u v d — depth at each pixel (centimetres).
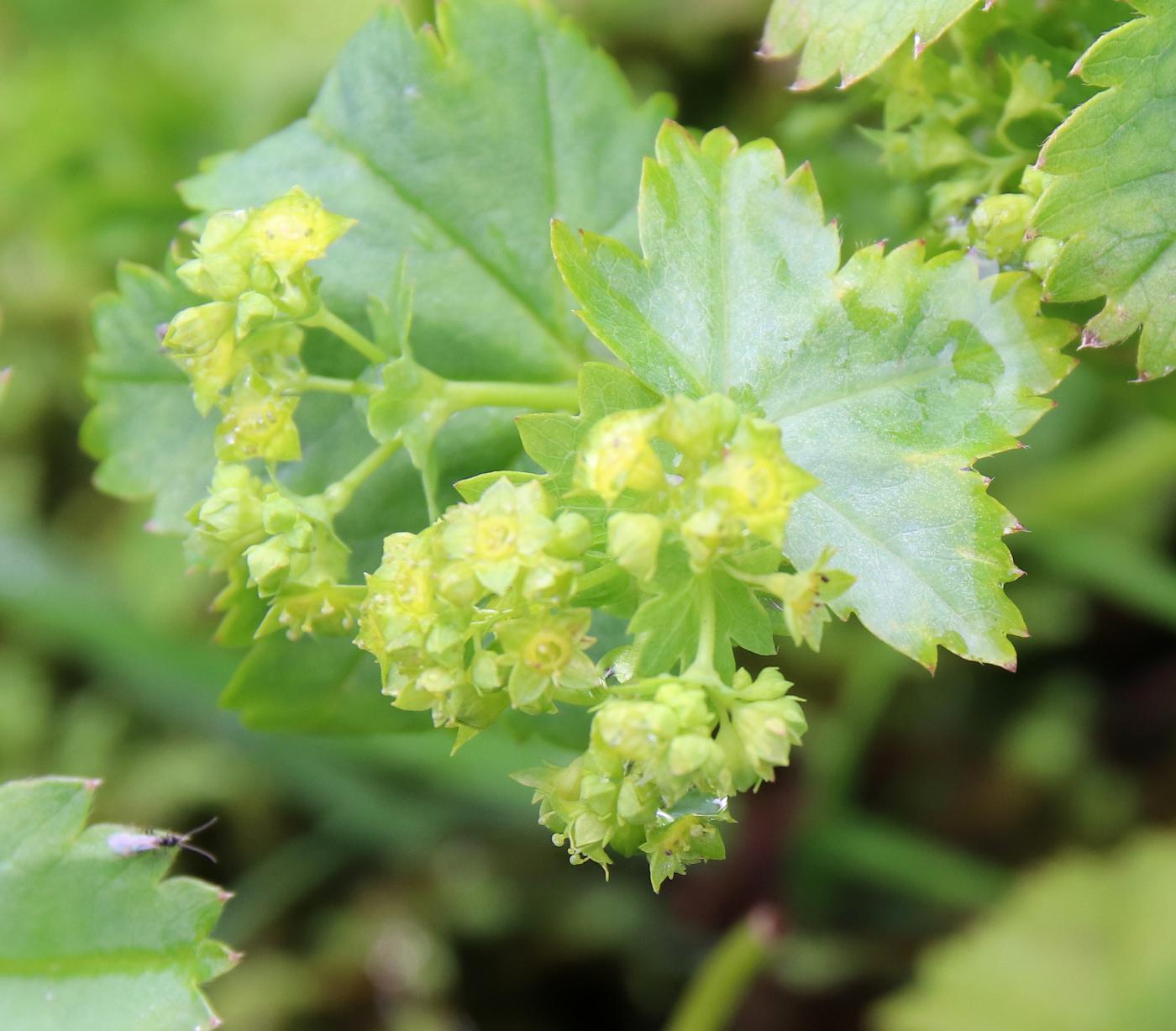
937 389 12
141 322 13
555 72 13
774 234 12
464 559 12
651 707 11
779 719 12
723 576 12
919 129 13
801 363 12
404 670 12
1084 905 16
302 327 13
